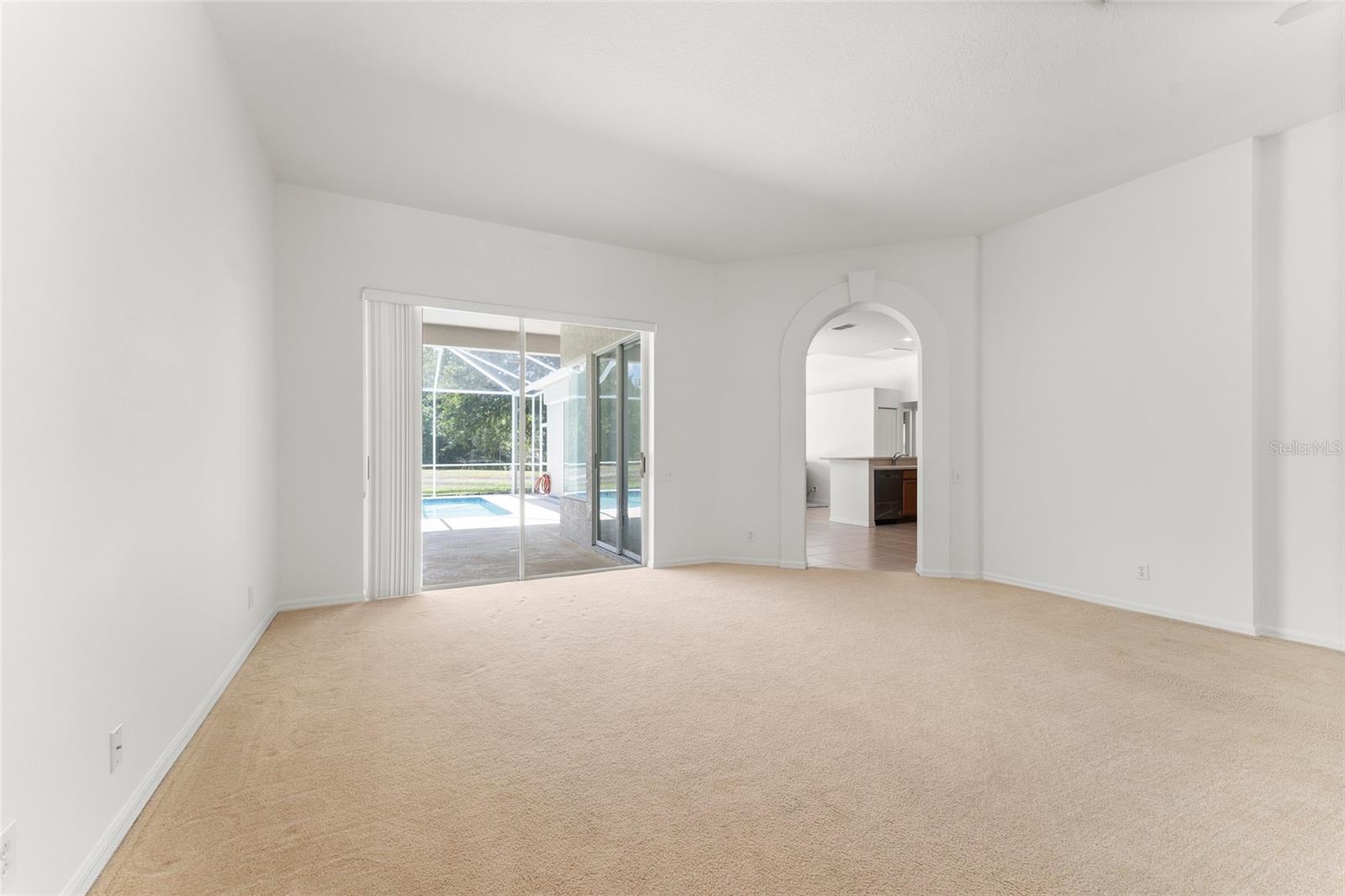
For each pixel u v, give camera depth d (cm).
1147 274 418
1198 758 220
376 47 283
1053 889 152
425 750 226
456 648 344
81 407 151
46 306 137
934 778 206
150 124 196
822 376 1352
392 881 155
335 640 356
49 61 138
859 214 486
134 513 182
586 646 348
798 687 288
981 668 313
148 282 193
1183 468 400
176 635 217
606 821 182
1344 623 341
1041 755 223
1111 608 434
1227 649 342
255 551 349
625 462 651
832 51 287
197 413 242
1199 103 331
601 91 320
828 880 156
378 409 458
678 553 595
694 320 605
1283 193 362
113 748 167
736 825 180
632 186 434
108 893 150
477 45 282
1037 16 262
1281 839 174
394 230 462
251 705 264
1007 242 512
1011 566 509
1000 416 516
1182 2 253
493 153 385
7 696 121
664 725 248
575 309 540
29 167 130
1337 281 344
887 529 909
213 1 250
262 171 372
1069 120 348
